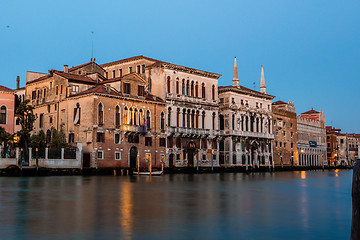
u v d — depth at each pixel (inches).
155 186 1293.1
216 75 2974.9
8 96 2454.5
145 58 2792.8
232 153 3070.9
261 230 539.2
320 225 578.9
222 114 3110.2
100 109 2257.6
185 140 2743.6
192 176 2156.7
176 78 2711.6
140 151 2445.9
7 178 1702.8
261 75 3548.2
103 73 2785.4
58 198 890.7
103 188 1181.7
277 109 3698.3
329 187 1342.3
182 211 703.7
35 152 2000.5
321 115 4717.0
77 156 2126.0
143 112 2472.9
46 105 2501.2
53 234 498.3
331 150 5167.3
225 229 543.2
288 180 1800.0
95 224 566.6
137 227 548.1
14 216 632.4
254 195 1016.2
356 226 225.3
